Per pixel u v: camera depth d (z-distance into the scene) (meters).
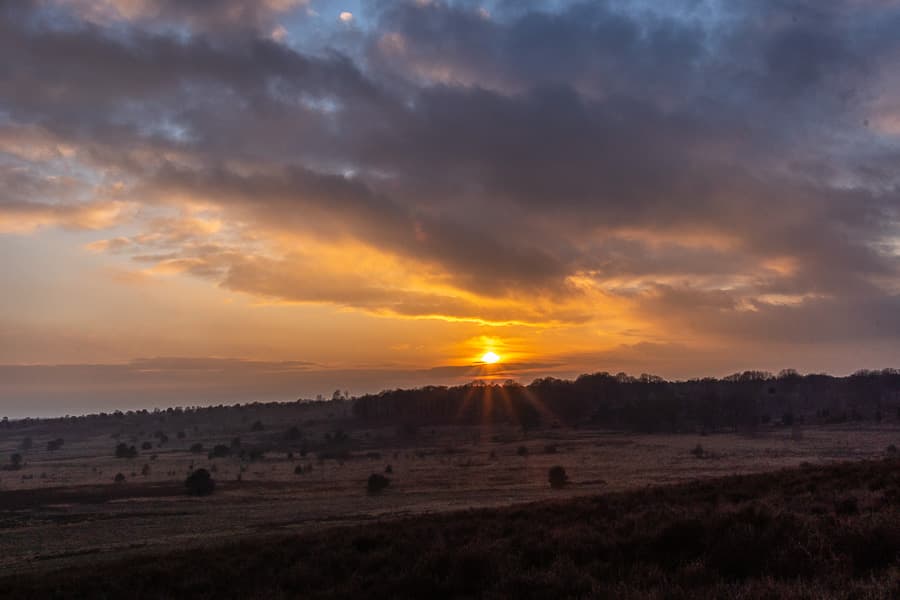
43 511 56.50
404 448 121.62
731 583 8.02
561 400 178.62
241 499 60.34
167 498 63.19
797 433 109.75
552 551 11.07
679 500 17.89
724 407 152.00
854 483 17.55
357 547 14.35
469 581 9.77
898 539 8.89
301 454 112.44
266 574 12.32
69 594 12.88
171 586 12.36
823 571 8.21
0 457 142.38
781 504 14.46
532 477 68.94
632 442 111.69
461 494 55.00
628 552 10.55
